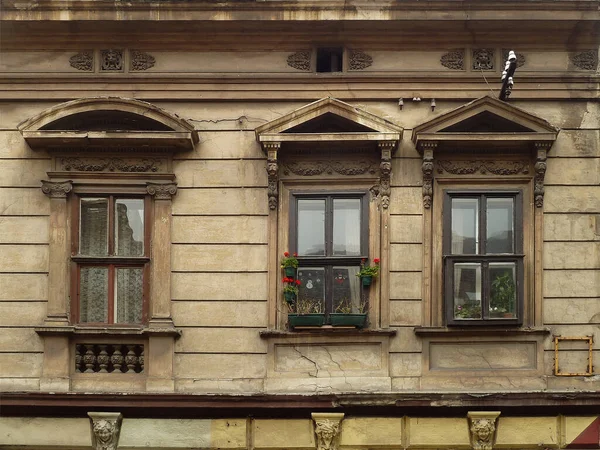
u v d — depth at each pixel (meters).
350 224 11.66
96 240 11.66
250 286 11.50
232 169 11.69
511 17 11.54
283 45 11.89
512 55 10.59
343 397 10.97
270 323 11.42
